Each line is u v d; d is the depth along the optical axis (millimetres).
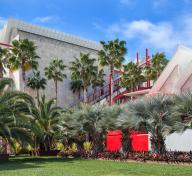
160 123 22969
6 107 26438
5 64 59125
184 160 21828
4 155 29406
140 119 23594
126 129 26938
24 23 79688
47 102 36906
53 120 36438
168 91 41438
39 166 21812
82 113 30812
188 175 15625
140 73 71625
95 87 81062
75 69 69625
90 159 29250
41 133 29500
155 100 23234
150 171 17672
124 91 69375
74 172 17672
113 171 18000
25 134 28375
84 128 31141
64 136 36844
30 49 56906
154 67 73375
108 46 58062
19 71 72125
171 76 41688
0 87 26953
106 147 34125
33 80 73125
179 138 26703
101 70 80188
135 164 22359
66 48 85250
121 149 28094
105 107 30328
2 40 81562
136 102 24594
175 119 21984
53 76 74688
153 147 24016
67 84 83938
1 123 26609
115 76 87562
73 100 84250
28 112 28016
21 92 27438
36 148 37469
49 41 82000
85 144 33969
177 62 41219
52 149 38344
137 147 29938
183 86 39125
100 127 29469
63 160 27906
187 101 20875
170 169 18469
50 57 81500
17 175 16344
